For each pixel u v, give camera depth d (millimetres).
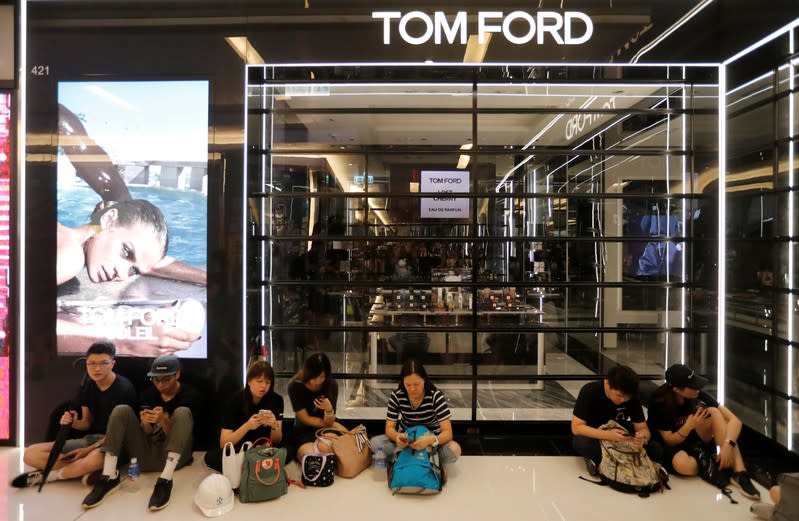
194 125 3953
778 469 3469
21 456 3736
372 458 3555
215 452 3318
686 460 3297
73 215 3928
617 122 4406
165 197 3951
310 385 3596
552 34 3975
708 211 4176
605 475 3246
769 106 3650
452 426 4270
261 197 4293
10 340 3924
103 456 3205
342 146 4359
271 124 4367
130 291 3945
